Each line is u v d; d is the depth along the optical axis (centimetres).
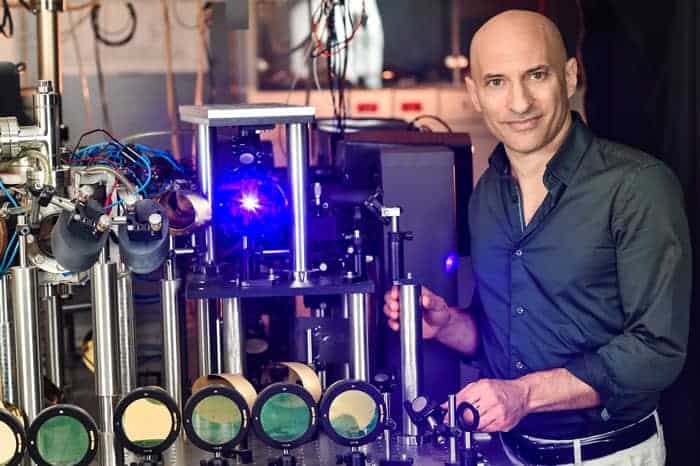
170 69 570
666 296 249
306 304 293
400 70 602
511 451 271
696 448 340
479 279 273
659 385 251
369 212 290
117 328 250
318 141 400
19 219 243
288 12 608
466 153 324
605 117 401
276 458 244
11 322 246
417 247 279
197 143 271
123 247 234
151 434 237
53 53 334
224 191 271
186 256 283
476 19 597
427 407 246
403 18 598
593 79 401
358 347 261
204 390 238
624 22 357
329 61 398
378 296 285
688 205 338
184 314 285
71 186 262
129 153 283
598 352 252
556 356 263
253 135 270
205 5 550
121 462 248
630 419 262
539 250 261
